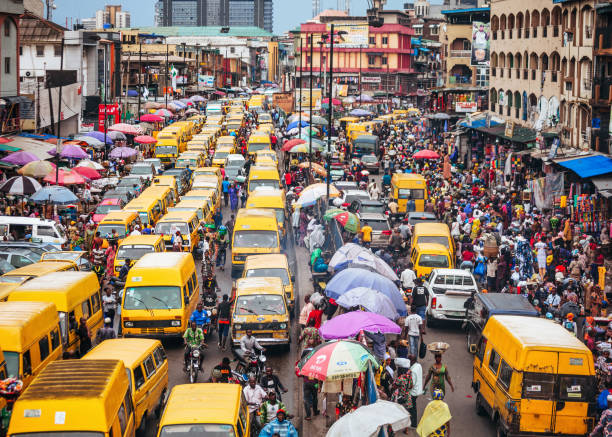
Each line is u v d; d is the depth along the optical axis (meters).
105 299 23.36
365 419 12.34
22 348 15.45
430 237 30.25
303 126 67.12
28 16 74.75
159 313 21.70
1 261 25.39
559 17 47.50
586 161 35.38
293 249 36.25
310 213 38.50
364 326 17.47
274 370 20.55
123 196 39.66
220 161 53.72
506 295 21.70
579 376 15.14
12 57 53.22
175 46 131.88
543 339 15.55
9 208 35.12
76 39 74.44
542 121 49.16
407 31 132.50
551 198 34.94
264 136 62.03
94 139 51.75
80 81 74.00
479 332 21.19
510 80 58.56
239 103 110.75
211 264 30.03
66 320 18.66
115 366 13.49
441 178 49.88
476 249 30.22
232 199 43.72
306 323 21.94
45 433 11.87
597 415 15.59
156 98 91.94
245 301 21.55
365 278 20.89
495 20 63.41
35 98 55.22
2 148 42.50
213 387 13.95
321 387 17.67
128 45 131.38
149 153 62.62
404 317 21.03
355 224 31.05
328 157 35.88
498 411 16.03
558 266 27.25
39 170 36.88
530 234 32.94
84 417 11.95
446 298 24.52
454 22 84.50
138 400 15.07
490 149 55.12
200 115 94.50
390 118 88.62
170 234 31.78
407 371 17.02
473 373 19.11
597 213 32.28
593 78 38.44
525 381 15.15
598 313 23.61
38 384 12.55
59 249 28.83
